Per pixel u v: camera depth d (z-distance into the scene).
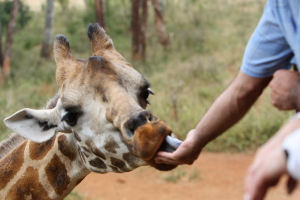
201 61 11.84
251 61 1.85
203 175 7.02
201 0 21.02
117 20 19.00
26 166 3.23
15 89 11.05
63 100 2.86
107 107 2.71
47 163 3.20
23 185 3.22
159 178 7.04
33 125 3.04
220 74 11.32
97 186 6.81
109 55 3.08
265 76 1.86
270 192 6.20
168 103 9.34
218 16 18.41
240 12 18.86
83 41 16.27
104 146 2.79
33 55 15.39
